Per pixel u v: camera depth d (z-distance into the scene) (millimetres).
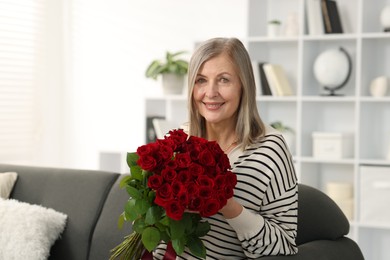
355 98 4234
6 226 2865
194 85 2080
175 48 5227
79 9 5594
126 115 5441
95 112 5562
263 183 2027
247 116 2066
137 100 5391
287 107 4680
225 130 2131
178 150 1853
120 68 5453
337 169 4547
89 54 5570
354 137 4496
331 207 2426
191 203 1747
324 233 2375
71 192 2996
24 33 5336
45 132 5555
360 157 4277
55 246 2941
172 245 1864
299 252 2104
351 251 2342
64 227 2928
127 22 5414
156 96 4828
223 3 5023
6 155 5172
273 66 4488
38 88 5469
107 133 5523
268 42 4715
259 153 2057
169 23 5242
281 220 2029
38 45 5461
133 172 1836
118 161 5234
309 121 4539
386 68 4406
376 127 4430
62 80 5664
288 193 2057
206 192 1753
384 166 4164
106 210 2848
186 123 2305
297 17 4531
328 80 4379
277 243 1962
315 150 4375
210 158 1796
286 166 2066
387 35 4164
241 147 2076
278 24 4543
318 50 4629
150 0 5309
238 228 1908
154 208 1796
